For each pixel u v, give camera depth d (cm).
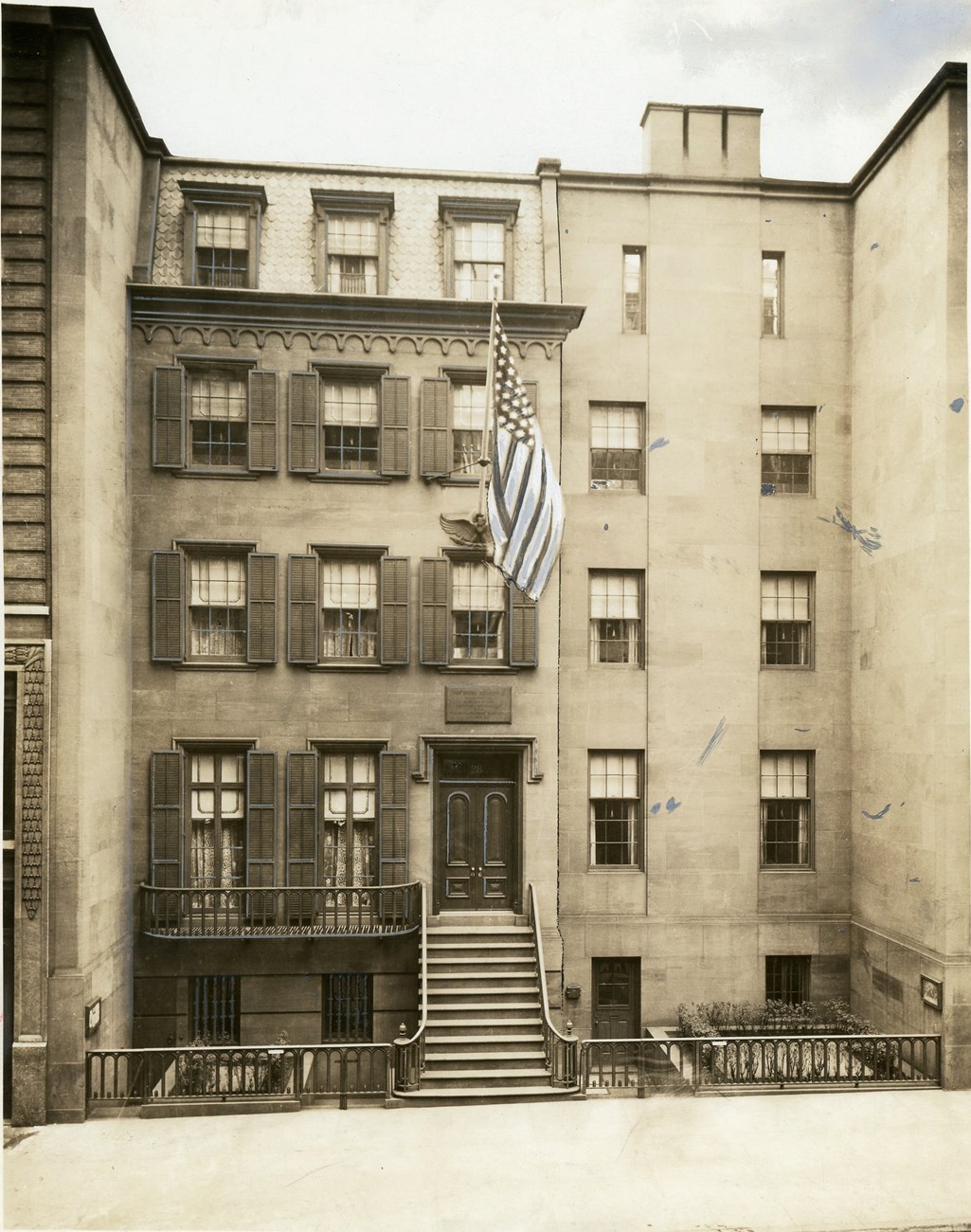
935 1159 1069
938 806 1301
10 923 1172
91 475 1209
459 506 1452
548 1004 1386
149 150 1453
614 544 1541
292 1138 1102
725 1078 1255
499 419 1278
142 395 1407
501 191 1539
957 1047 1258
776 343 1574
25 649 1157
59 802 1162
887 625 1454
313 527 1433
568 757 1518
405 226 1503
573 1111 1179
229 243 1455
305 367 1436
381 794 1413
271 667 1416
